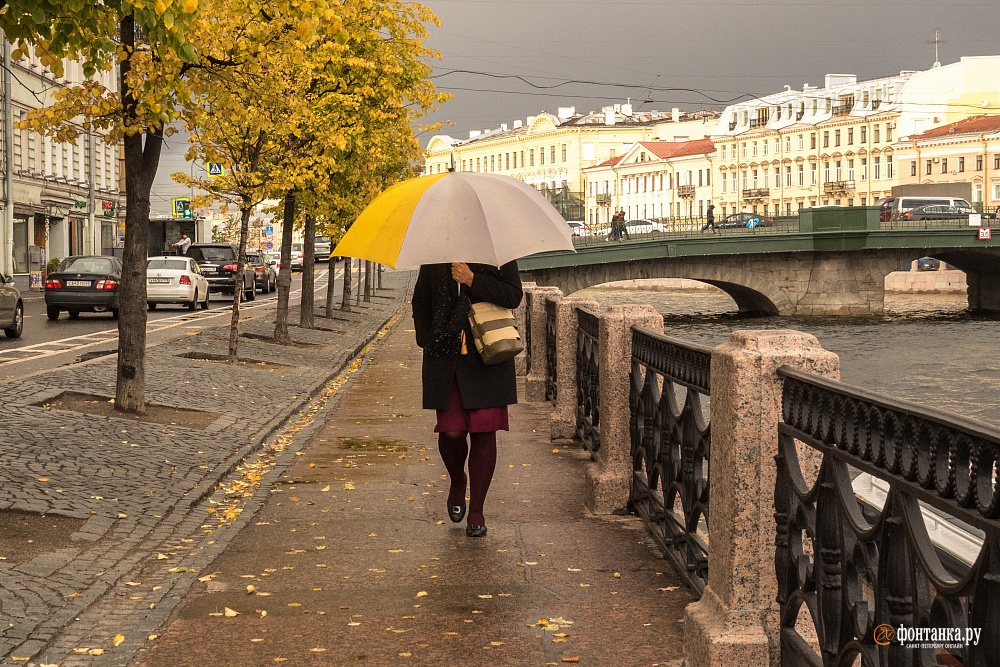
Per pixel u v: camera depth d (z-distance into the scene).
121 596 5.73
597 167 158.25
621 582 5.88
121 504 7.69
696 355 5.47
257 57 10.94
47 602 5.46
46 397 11.80
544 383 14.55
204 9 9.04
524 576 6.02
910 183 114.88
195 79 11.11
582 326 10.64
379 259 6.59
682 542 6.03
